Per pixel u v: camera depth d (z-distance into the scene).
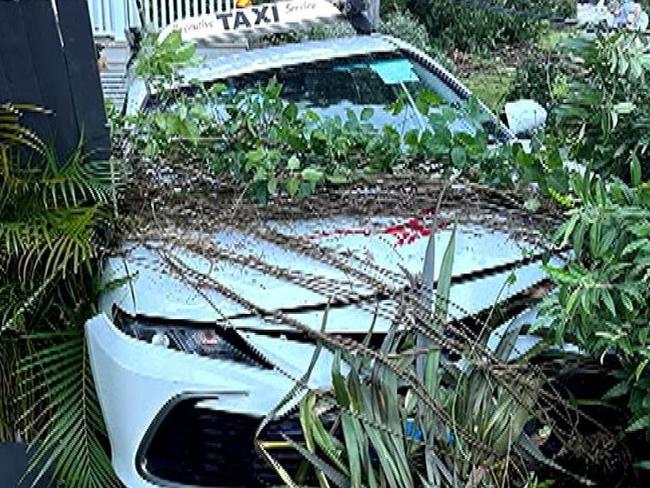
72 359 3.46
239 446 3.19
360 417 2.88
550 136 3.81
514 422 3.01
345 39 5.45
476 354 3.05
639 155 3.56
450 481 2.88
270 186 3.52
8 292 3.41
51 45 3.18
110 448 3.40
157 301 3.25
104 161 3.40
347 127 3.74
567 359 3.23
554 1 9.91
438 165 3.66
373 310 3.18
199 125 3.71
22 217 3.38
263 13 5.47
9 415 3.47
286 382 3.14
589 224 2.96
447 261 3.16
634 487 3.31
